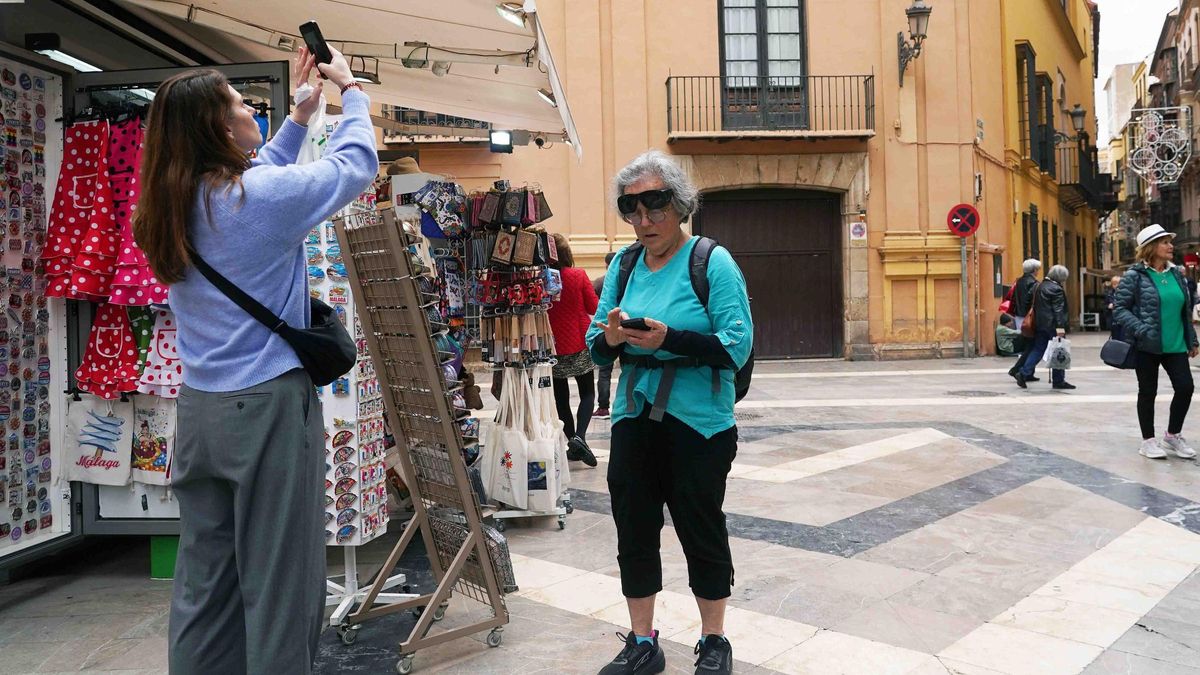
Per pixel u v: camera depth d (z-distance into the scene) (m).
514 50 4.09
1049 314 10.20
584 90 14.44
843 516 4.64
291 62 4.80
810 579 3.63
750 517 4.65
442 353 3.21
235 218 1.96
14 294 3.60
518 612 3.34
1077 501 4.90
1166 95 46.94
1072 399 9.27
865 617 3.20
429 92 5.29
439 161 14.25
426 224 4.63
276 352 2.03
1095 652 2.87
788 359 15.25
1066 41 26.27
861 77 14.95
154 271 2.01
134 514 3.80
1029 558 3.89
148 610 3.46
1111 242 63.31
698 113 14.67
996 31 17.41
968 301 15.02
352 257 3.09
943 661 2.81
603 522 4.71
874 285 14.96
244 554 2.01
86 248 3.52
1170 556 3.89
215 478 2.04
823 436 7.20
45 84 3.74
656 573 2.75
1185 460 6.01
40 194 3.73
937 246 14.90
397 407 3.20
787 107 14.92
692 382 2.61
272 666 1.99
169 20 4.30
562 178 14.44
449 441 2.92
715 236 15.16
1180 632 3.03
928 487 5.30
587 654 2.92
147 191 1.99
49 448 3.76
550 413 4.72
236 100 2.10
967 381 11.37
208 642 2.07
